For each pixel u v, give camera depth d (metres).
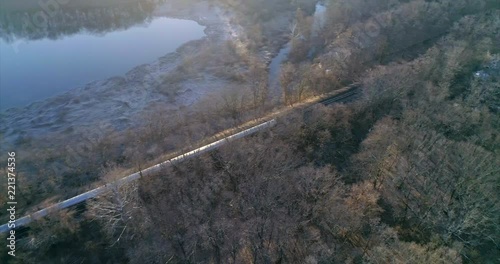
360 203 61.75
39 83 120.38
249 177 69.75
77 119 105.69
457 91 90.50
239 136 84.94
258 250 57.94
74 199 73.19
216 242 60.78
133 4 165.00
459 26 111.69
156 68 126.81
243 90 110.94
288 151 74.88
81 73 125.31
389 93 85.62
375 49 109.75
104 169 80.62
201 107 104.50
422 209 64.25
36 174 85.12
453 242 57.97
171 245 62.62
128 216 68.25
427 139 72.62
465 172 64.50
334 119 84.12
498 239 58.88
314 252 55.84
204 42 139.62
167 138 90.19
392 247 53.97
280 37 140.38
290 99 99.88
